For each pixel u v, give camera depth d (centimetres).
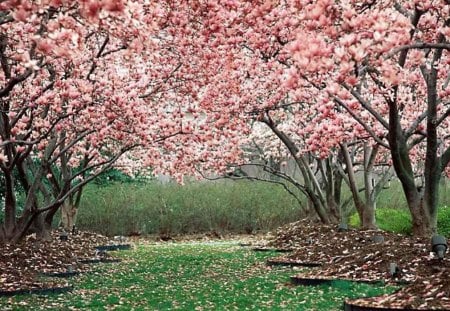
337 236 1839
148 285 1337
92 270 1614
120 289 1277
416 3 1120
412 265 1182
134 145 1688
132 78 1725
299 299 1049
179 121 1702
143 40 782
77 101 1434
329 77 1249
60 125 1499
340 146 2011
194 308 1020
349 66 721
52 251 1723
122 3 670
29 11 679
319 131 1805
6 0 671
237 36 1436
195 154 2256
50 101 1386
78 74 1443
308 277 1237
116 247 2366
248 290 1191
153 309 1024
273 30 1374
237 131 2067
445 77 1648
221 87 1712
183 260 1894
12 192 1672
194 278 1443
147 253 2177
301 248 1797
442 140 1758
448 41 1265
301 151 2061
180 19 1356
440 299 833
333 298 1034
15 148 1675
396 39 737
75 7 760
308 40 752
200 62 1609
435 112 1330
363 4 1005
